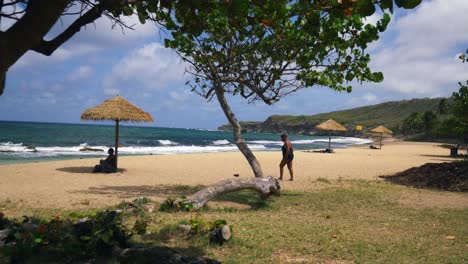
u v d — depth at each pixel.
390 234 6.80
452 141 75.44
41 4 2.68
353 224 7.56
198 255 5.21
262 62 9.80
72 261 4.45
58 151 30.59
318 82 10.18
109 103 16.88
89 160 20.61
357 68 8.44
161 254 4.23
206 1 3.27
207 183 13.80
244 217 7.85
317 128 34.91
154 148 39.81
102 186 12.36
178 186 12.64
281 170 14.38
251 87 10.23
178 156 25.38
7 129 75.06
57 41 3.15
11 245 4.57
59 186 12.09
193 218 6.50
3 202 9.28
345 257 5.39
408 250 5.80
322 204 9.80
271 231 6.62
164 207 8.23
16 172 15.11
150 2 3.90
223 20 8.62
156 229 6.43
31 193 10.70
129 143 49.06
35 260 4.38
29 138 49.94
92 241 4.60
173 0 3.73
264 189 9.54
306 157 26.88
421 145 59.69
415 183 14.22
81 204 9.22
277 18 3.77
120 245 4.87
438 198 11.05
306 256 5.39
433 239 6.53
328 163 22.94
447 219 8.25
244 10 3.15
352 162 24.20
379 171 19.25
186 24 4.12
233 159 24.38
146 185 12.86
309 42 8.71
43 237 4.66
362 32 4.95
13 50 2.70
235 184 9.17
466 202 10.48
